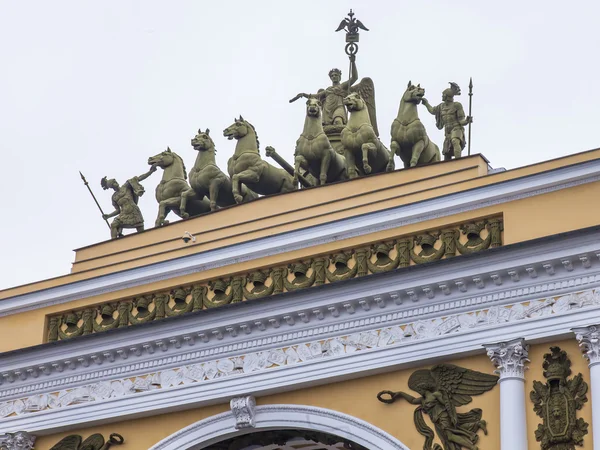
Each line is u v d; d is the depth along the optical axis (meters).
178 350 111.75
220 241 114.69
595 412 93.81
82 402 114.69
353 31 138.25
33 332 119.12
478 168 107.62
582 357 96.75
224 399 108.75
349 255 107.62
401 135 119.25
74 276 119.75
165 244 118.44
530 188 101.94
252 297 110.25
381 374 103.56
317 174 122.69
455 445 98.69
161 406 110.88
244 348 109.12
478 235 103.00
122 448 112.50
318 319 106.50
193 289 113.50
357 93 129.12
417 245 105.25
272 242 110.75
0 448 116.31
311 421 104.94
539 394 97.25
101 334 113.75
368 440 102.19
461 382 100.12
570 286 98.12
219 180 124.19
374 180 112.44
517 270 99.50
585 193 100.25
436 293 102.44
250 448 110.62
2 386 118.50
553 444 95.38
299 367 106.06
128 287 116.44
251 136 125.50
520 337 98.38
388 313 104.06
